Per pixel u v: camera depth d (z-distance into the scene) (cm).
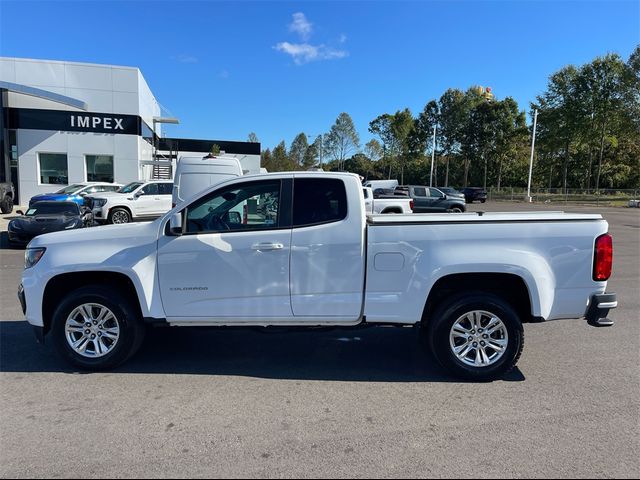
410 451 315
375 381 437
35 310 450
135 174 2689
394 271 431
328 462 302
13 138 2506
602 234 430
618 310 704
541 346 539
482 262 421
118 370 458
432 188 2702
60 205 1430
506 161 6688
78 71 2559
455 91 7019
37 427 345
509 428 347
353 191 437
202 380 436
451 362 432
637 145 5956
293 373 456
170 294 442
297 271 434
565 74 5047
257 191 448
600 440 331
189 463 300
